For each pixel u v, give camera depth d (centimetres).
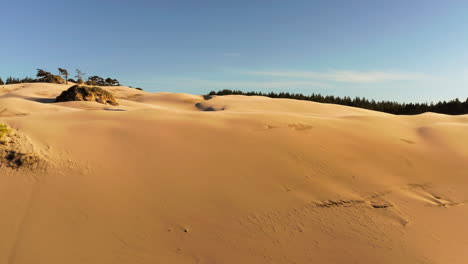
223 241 503
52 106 2277
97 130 916
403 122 1622
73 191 597
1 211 513
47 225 492
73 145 787
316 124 1239
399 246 525
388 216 639
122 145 828
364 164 902
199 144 893
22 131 825
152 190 635
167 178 688
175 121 1090
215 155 832
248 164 801
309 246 507
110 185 634
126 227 512
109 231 497
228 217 575
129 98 5803
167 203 596
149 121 1065
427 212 671
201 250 474
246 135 1012
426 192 779
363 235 555
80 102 3297
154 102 5275
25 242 447
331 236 545
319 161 875
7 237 454
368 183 785
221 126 1083
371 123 1425
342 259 475
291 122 1224
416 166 947
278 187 707
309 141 1023
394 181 820
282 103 4194
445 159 1033
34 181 615
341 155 941
